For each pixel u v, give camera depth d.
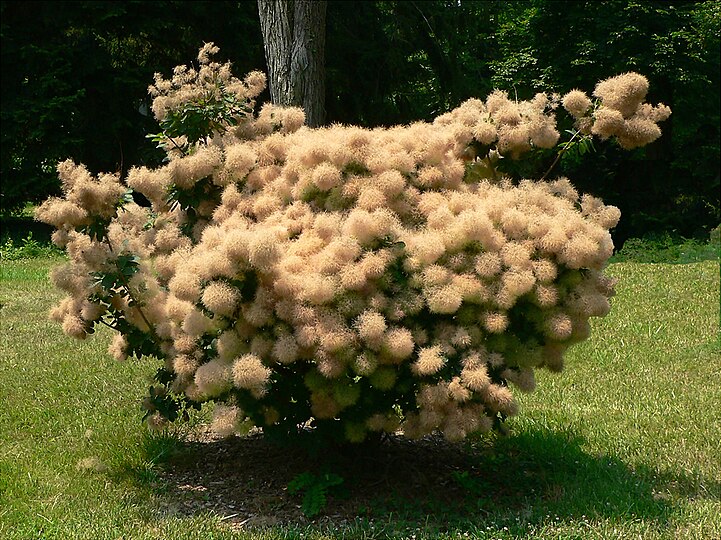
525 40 19.14
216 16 15.92
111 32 15.61
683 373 6.13
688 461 4.31
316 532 3.35
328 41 17.22
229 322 3.36
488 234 3.27
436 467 4.15
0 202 15.09
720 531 3.41
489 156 3.92
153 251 3.90
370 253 3.18
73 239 3.91
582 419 4.98
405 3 17.72
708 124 18.52
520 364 3.48
